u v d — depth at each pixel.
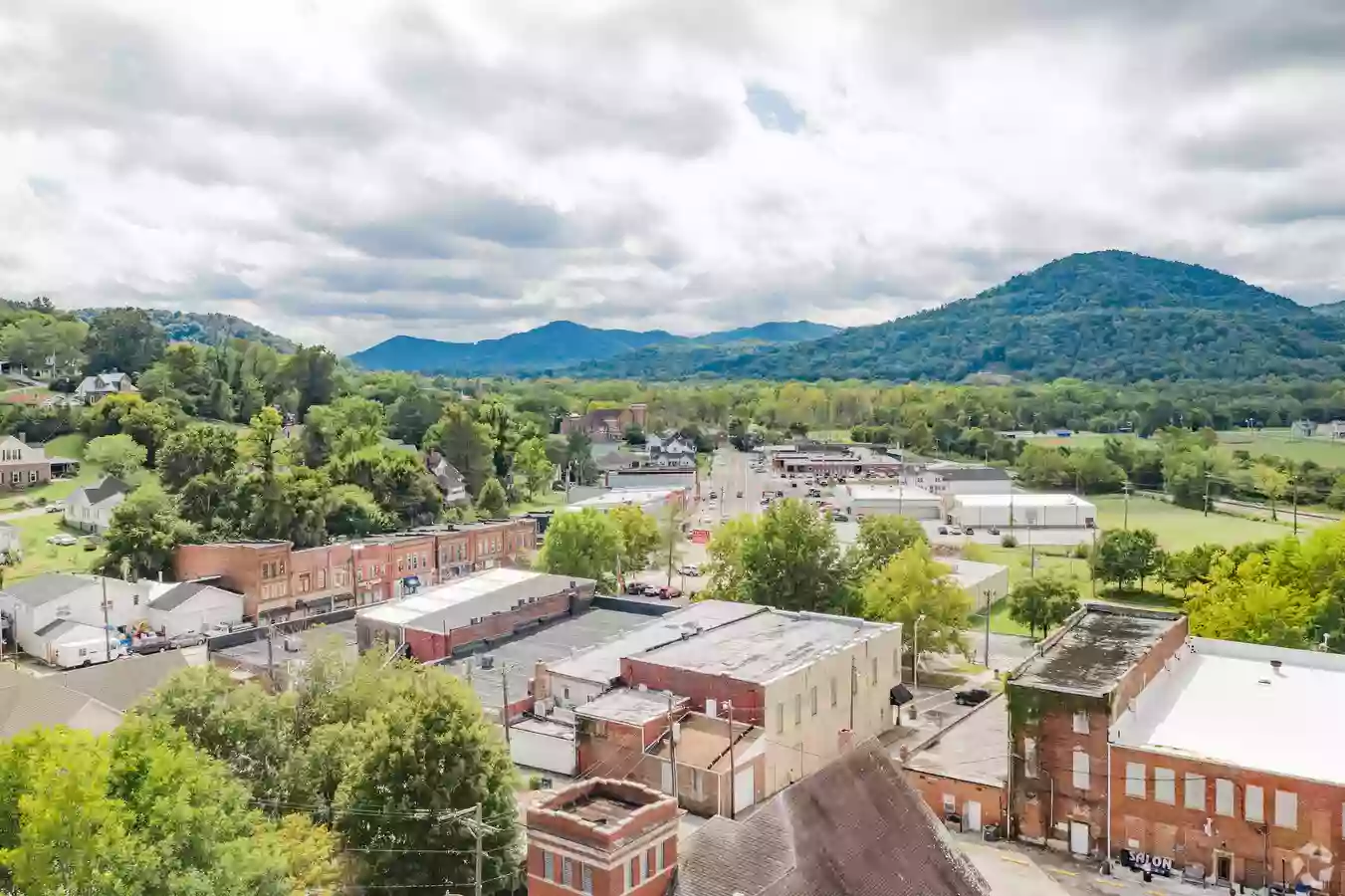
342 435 179.38
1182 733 57.69
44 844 28.67
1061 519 175.00
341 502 140.50
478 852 38.56
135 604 99.69
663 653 68.94
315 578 110.06
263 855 35.03
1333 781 50.06
